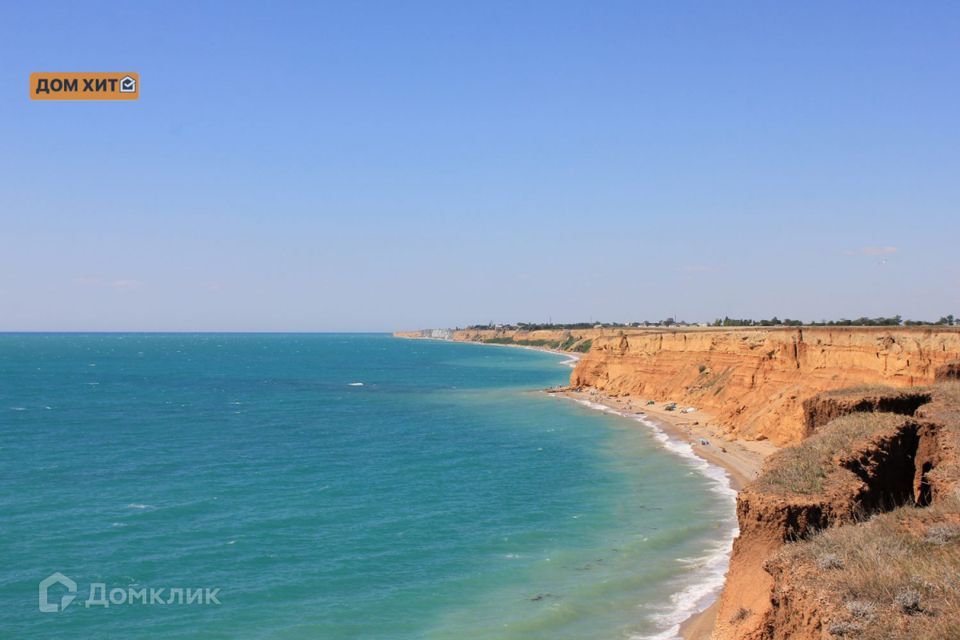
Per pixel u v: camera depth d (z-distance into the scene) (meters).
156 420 109.25
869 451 31.00
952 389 40.47
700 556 44.91
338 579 41.97
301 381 189.62
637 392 133.62
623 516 54.44
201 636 34.72
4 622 35.84
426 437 93.75
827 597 19.27
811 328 87.69
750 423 87.31
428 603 38.66
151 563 44.31
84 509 55.88
